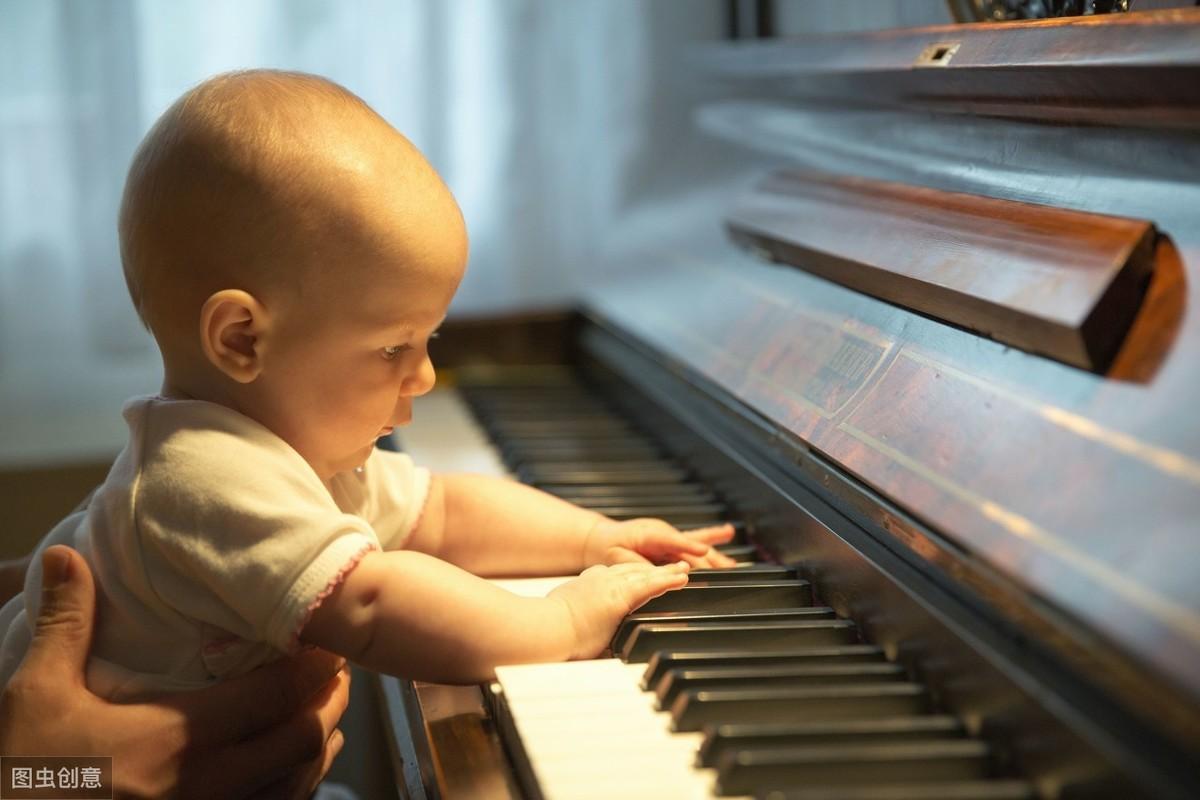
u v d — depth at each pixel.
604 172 2.15
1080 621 0.56
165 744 0.83
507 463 1.27
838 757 0.58
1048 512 0.64
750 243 1.34
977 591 0.65
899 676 0.70
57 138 2.01
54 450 2.05
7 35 1.97
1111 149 0.80
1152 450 0.61
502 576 1.02
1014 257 0.77
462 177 2.19
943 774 0.59
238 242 0.87
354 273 0.87
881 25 1.34
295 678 0.87
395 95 2.14
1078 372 0.70
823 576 0.84
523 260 2.22
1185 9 0.73
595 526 1.01
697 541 0.98
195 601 0.84
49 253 2.04
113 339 2.05
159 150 0.90
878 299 1.01
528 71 2.17
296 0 2.07
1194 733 0.48
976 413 0.75
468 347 1.82
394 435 1.40
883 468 0.80
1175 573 0.54
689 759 0.62
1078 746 0.53
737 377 1.16
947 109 1.00
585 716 0.68
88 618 0.86
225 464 0.84
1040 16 0.99
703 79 1.77
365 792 1.63
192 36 2.04
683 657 0.72
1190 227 0.69
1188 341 0.64
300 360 0.88
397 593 0.79
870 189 1.11
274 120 0.88
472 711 0.76
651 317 1.56
